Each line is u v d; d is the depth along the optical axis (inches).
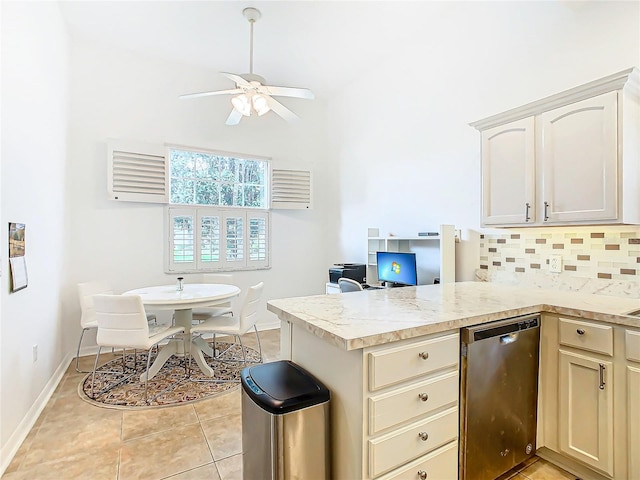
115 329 98.0
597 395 63.6
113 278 143.1
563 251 92.4
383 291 90.5
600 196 73.1
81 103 136.6
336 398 54.4
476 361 60.5
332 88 183.8
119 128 144.1
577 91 76.2
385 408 49.8
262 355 137.9
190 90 158.7
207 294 115.6
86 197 137.8
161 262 152.7
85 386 108.0
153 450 75.2
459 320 58.3
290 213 186.9
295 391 53.4
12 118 76.9
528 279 100.2
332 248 193.5
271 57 151.6
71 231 134.4
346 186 181.9
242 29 129.5
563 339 69.1
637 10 79.7
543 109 83.4
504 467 65.6
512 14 105.2
